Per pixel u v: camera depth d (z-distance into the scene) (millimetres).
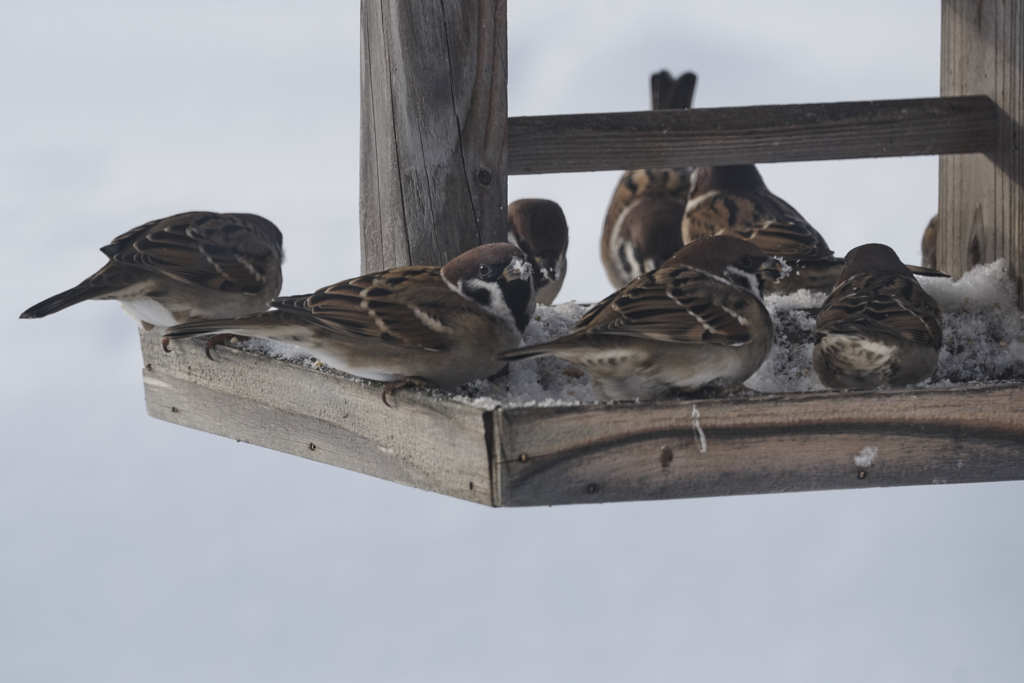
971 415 8867
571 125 10961
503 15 10633
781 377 10547
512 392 9938
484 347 9227
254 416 10148
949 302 11195
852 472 8773
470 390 9672
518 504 8312
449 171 10586
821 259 11945
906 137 11602
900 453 8812
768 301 11305
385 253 10789
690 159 11258
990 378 10750
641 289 9055
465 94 10586
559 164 11016
